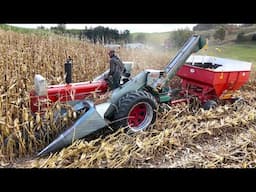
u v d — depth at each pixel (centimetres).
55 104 527
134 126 575
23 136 513
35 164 455
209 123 591
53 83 781
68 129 509
